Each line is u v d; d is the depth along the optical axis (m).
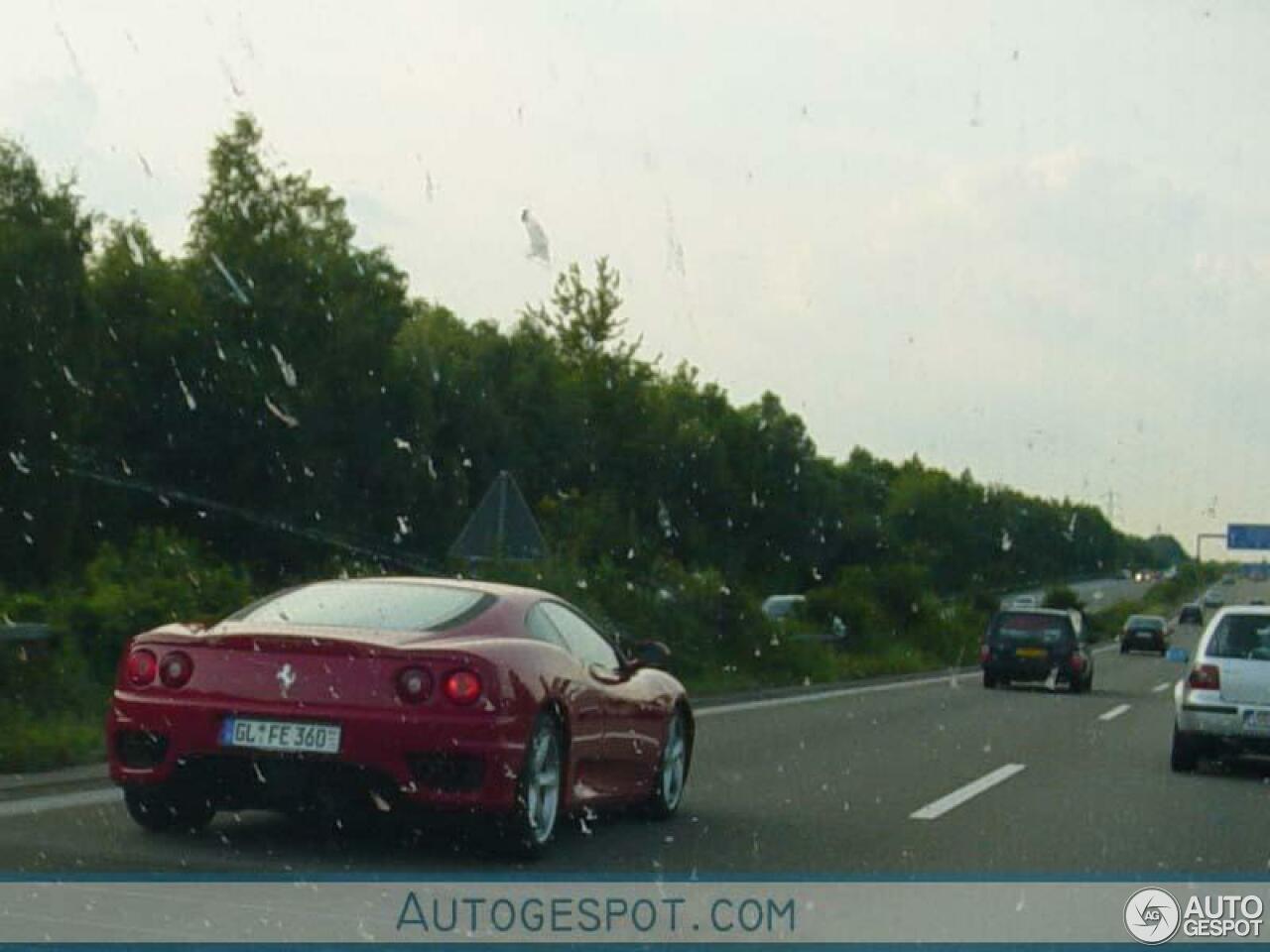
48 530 47.94
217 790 8.20
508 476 24.09
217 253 58.28
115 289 56.28
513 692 8.18
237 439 56.09
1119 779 14.17
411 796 7.95
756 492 103.38
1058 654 34.12
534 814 8.44
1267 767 16.34
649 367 84.94
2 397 47.19
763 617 33.78
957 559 108.56
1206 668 14.87
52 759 11.80
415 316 78.81
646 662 10.41
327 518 57.38
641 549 31.92
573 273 82.75
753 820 10.62
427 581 9.37
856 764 14.86
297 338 57.94
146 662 8.32
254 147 59.88
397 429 61.00
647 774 10.20
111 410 54.75
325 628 8.41
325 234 61.12
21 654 14.23
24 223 49.31
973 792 12.63
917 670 46.69
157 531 19.50
